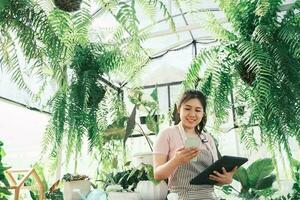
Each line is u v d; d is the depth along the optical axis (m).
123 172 1.80
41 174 2.31
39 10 1.38
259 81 1.70
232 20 2.17
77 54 2.39
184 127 1.56
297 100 1.69
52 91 2.44
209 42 3.80
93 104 2.35
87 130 2.28
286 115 1.70
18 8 1.32
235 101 2.17
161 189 1.53
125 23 1.30
